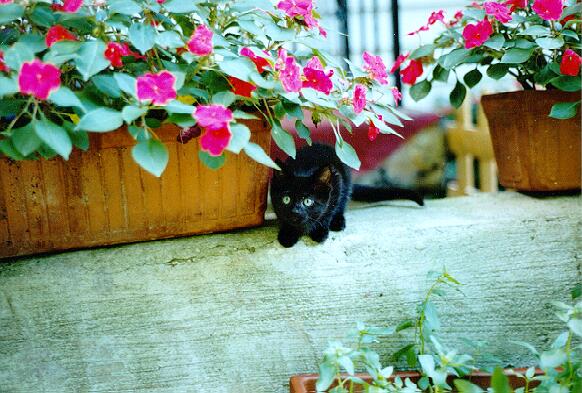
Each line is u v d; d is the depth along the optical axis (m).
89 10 0.90
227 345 1.02
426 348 1.02
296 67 0.91
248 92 0.93
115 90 0.88
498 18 1.05
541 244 1.08
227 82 0.95
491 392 0.90
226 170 1.01
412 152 1.38
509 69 1.18
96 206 0.98
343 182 1.14
